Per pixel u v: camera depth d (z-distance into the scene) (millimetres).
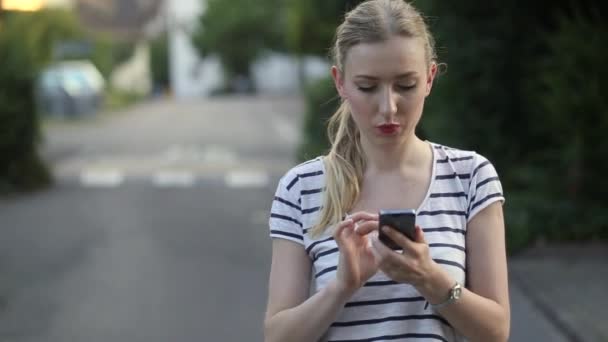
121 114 30234
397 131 1972
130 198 11898
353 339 2002
